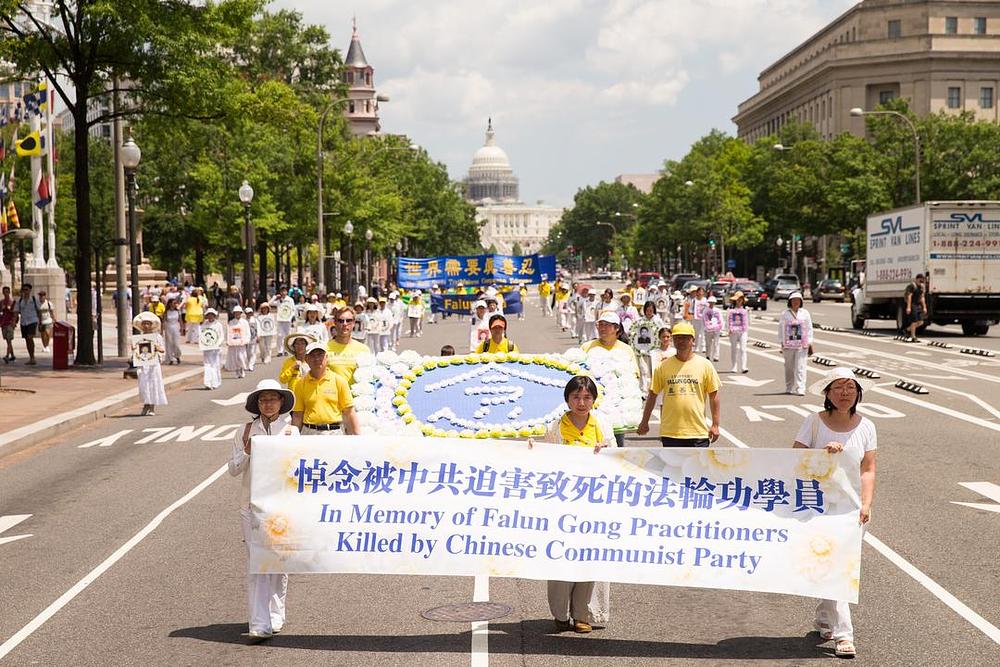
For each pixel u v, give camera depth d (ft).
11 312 116.57
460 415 40.45
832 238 361.30
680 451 28.68
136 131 131.34
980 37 397.19
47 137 180.14
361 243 279.49
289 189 222.89
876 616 30.12
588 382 29.81
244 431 29.99
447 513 28.96
